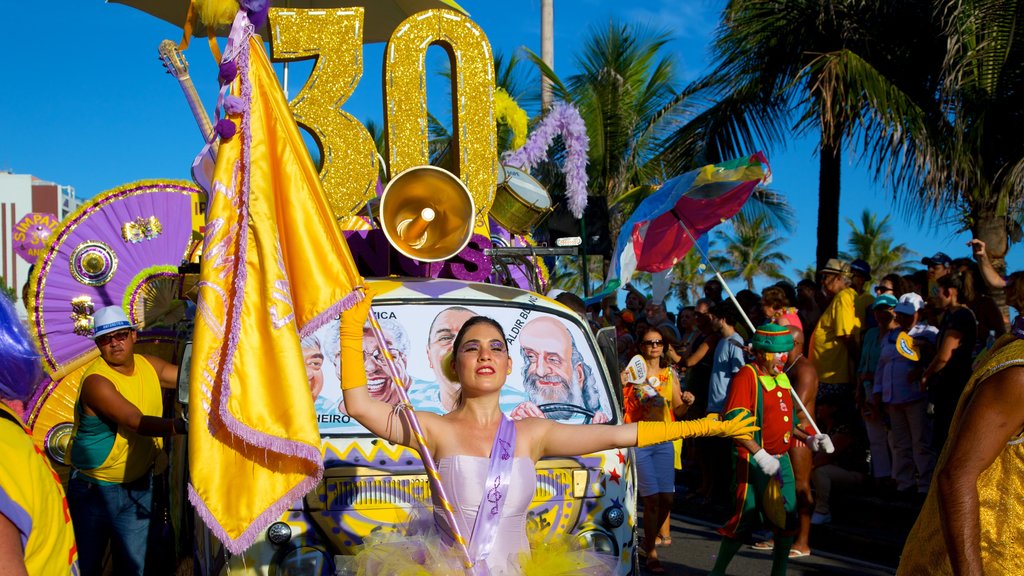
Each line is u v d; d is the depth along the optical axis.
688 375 9.71
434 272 5.27
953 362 7.39
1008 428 2.63
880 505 7.96
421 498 3.89
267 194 3.22
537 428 3.27
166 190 7.19
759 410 5.64
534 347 4.59
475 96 6.20
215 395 3.01
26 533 2.26
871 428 8.55
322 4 8.42
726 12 12.50
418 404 4.29
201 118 3.78
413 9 7.97
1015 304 2.79
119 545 5.23
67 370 6.78
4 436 2.32
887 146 10.92
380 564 3.07
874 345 8.56
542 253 5.59
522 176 6.48
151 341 7.07
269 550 3.73
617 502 4.09
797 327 8.19
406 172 4.67
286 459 3.02
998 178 10.55
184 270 5.58
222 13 3.30
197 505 2.90
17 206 97.69
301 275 3.25
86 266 6.96
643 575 6.84
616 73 19.53
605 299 12.12
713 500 9.66
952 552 2.63
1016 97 10.38
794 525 5.69
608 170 19.81
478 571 2.99
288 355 3.06
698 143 13.06
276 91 3.37
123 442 5.18
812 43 11.77
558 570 3.10
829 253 13.44
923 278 9.22
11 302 2.50
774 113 12.49
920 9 11.25
